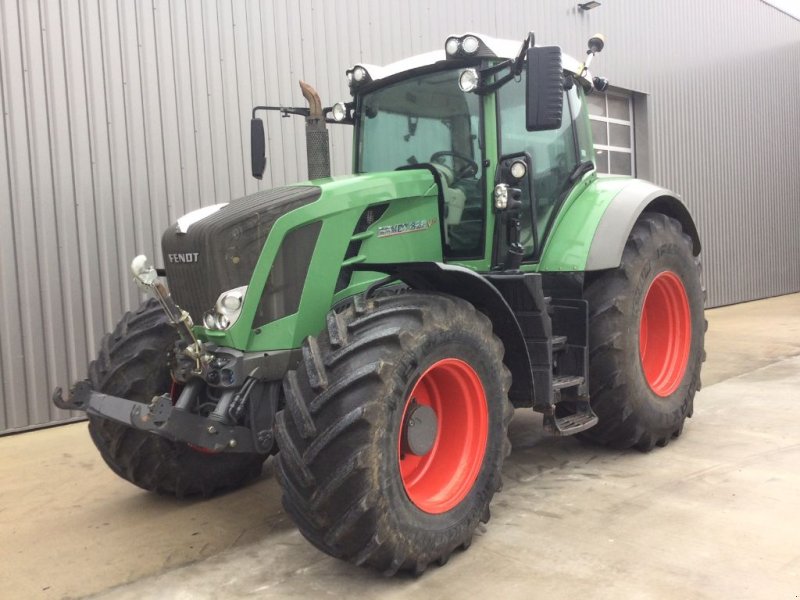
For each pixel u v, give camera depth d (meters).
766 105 12.96
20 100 4.96
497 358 2.88
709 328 8.86
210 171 5.83
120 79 5.37
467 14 7.74
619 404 3.68
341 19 6.60
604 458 3.87
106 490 3.76
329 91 6.53
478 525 2.81
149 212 5.54
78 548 3.00
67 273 5.19
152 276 2.64
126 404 2.68
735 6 12.08
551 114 2.88
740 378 5.75
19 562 2.88
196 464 3.44
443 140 3.55
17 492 3.76
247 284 2.74
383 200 3.10
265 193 3.05
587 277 3.85
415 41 7.21
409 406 2.64
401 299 2.70
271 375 2.80
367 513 2.32
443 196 3.38
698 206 11.31
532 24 8.53
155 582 2.65
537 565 2.60
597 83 4.43
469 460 2.80
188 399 2.84
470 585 2.48
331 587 2.53
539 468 3.74
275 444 2.90
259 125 4.02
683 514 3.00
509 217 3.32
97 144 5.28
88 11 5.20
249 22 6.01
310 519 2.39
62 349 5.18
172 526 3.21
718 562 2.55
